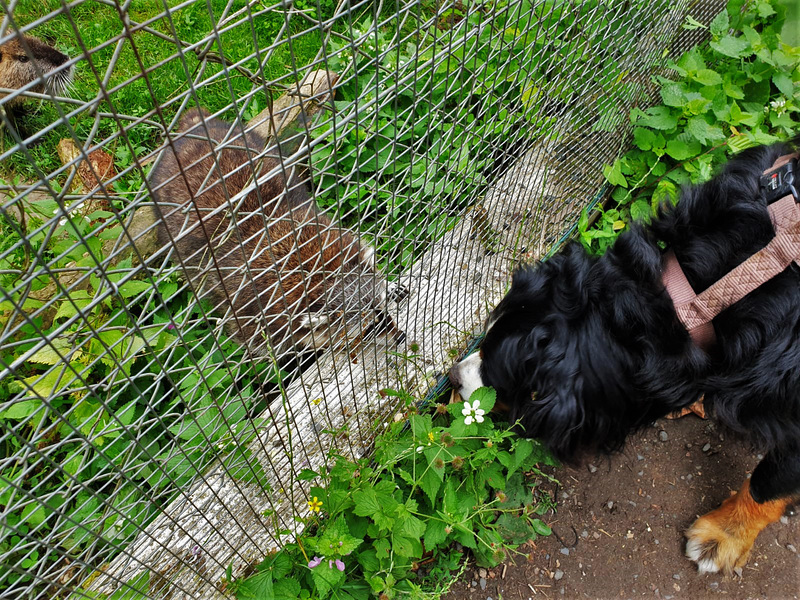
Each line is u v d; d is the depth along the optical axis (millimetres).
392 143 1630
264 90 1127
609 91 3186
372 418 2424
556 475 2738
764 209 1797
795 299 1687
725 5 4215
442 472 2041
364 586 2125
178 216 2877
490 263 2936
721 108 3291
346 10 1181
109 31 4125
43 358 2254
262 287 2816
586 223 3207
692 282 1854
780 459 2031
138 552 2031
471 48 1829
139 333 1221
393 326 2580
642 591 2500
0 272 941
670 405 1861
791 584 2508
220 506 2137
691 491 2719
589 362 1811
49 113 3555
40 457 1198
